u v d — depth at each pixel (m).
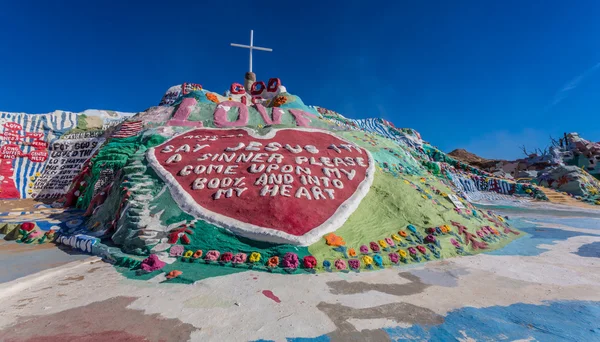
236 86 22.83
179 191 10.30
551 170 35.53
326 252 8.45
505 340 4.78
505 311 5.77
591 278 7.64
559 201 28.00
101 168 14.23
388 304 6.03
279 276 7.48
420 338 4.81
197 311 5.64
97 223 11.24
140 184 10.81
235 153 12.37
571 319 5.46
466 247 10.20
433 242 9.67
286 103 20.02
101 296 6.25
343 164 12.44
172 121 16.27
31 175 19.66
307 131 14.92
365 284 7.09
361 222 9.89
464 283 7.23
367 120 29.34
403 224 10.27
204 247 8.58
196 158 12.08
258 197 9.91
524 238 12.48
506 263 8.88
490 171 48.94
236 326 5.12
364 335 4.89
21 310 5.63
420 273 7.91
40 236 10.89
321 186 10.79
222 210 9.55
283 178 10.84
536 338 4.84
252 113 17.69
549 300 6.28
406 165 15.70
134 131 15.91
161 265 7.89
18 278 7.14
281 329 5.04
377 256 8.61
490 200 27.69
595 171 40.97
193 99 18.28
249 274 7.55
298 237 8.55
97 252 9.15
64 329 4.98
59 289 6.60
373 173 12.27
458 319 5.43
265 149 12.75
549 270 8.24
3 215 13.46
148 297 6.21
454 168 30.34
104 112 24.09
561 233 13.69
